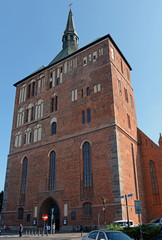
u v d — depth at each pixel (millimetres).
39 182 37844
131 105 43094
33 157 40938
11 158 44750
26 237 26406
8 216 39844
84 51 42000
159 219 30562
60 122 39594
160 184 36344
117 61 41156
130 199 31344
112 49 40250
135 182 34875
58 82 43750
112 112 33656
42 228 34688
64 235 26891
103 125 33656
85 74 39875
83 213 30922
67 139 37094
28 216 36875
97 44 40594
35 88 47656
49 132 40438
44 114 43000
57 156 37250
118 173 29719
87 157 33625
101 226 28500
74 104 38969
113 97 34656
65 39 54688
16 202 39719
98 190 30547
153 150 38938
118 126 33375
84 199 31438
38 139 41750
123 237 11555
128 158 34531
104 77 37094
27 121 45844
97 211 29656
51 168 37500
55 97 42812
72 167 34594
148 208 36219
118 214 27797
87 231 29391
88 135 34656
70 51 49812
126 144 35156
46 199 35625
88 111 36656
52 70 46000
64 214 32688
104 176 30703
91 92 37594
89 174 32406
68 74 42656
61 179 35125
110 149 31578
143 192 37125
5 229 38906
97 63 39094
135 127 42062
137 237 15812
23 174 41344
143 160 39500
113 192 29172
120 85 39594
